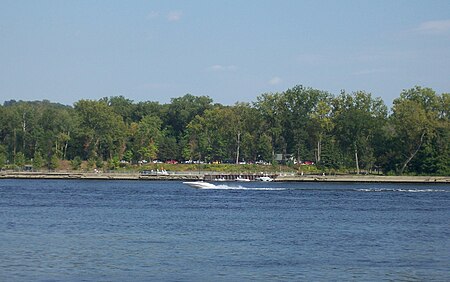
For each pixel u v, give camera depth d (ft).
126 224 392.88
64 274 241.55
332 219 437.99
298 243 319.47
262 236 343.87
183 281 233.35
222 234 350.23
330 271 251.60
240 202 583.58
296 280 235.81
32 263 259.60
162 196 652.48
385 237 345.31
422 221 431.02
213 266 258.57
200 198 627.87
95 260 267.59
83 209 495.41
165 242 317.83
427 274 248.32
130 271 248.32
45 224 387.34
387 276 244.42
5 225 380.37
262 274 244.83
